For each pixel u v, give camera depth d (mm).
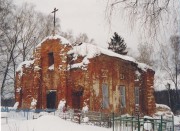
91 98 29594
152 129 18609
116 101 33156
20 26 47812
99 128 20781
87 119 26359
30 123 19172
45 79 32438
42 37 49844
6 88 46125
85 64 30062
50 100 32844
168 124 22219
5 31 46031
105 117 26641
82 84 29938
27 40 48625
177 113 49719
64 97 30172
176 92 49156
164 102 54375
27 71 34781
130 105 35531
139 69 38156
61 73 30812
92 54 30391
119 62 34344
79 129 19203
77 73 30484
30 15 49031
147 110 37812
